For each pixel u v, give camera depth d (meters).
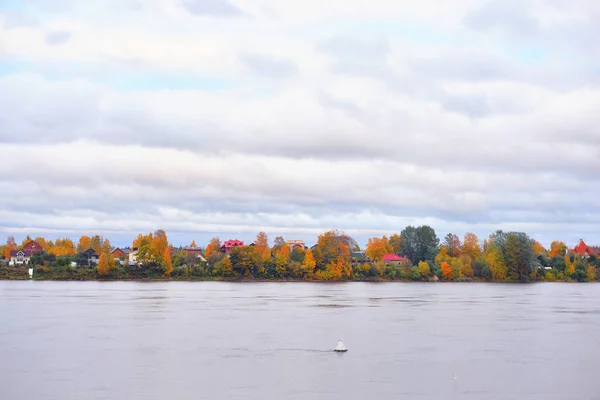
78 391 64.75
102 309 136.75
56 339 93.81
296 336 97.38
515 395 64.25
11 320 116.25
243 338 95.12
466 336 98.88
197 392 64.44
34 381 68.50
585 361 79.56
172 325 109.69
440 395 64.12
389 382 68.69
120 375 70.94
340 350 85.12
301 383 67.94
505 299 177.50
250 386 66.75
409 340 94.56
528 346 90.00
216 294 186.38
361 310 139.12
